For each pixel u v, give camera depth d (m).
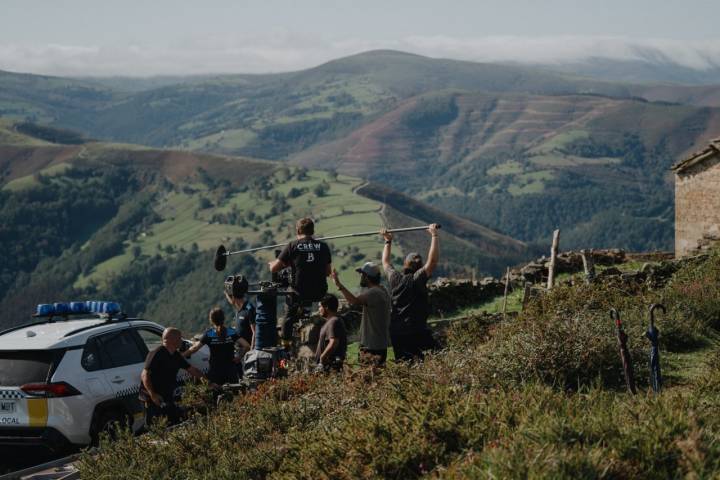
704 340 12.59
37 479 9.71
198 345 12.20
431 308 21.14
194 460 8.84
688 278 17.78
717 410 6.93
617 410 6.79
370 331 10.80
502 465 5.63
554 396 7.37
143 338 12.43
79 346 11.20
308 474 7.08
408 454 6.64
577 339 10.23
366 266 10.88
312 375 11.10
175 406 10.96
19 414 10.59
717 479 5.34
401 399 7.92
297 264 10.44
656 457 5.80
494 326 15.34
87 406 10.87
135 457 9.16
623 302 14.98
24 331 11.65
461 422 7.00
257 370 11.00
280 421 9.58
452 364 9.77
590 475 5.52
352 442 7.12
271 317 11.10
